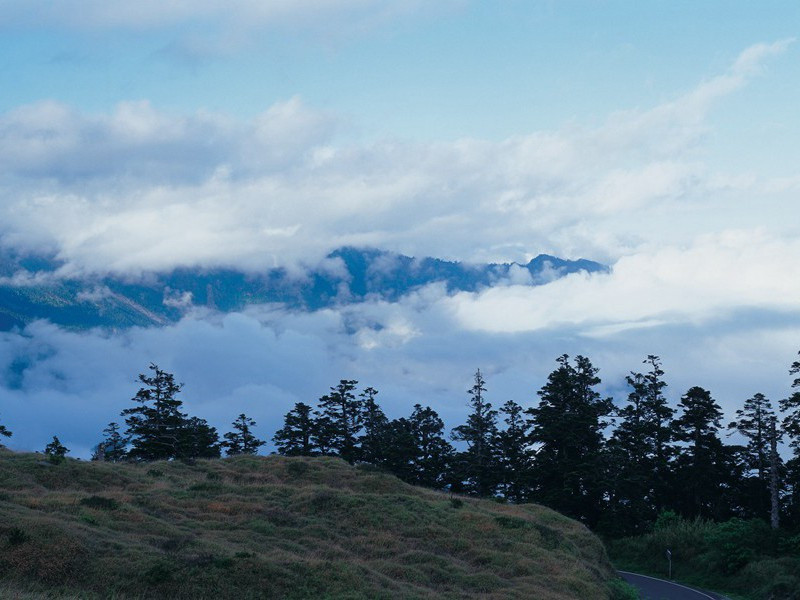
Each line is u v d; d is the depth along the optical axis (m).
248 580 34.00
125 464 59.94
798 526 73.25
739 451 85.12
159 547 36.66
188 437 87.31
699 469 85.62
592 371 92.81
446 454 95.12
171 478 55.12
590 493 86.44
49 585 31.33
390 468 91.94
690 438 87.56
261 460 64.19
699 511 87.19
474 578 40.53
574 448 87.88
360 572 37.66
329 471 60.84
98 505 41.44
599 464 83.94
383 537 45.12
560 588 41.66
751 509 84.81
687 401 87.94
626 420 91.81
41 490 46.00
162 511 44.19
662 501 88.94
